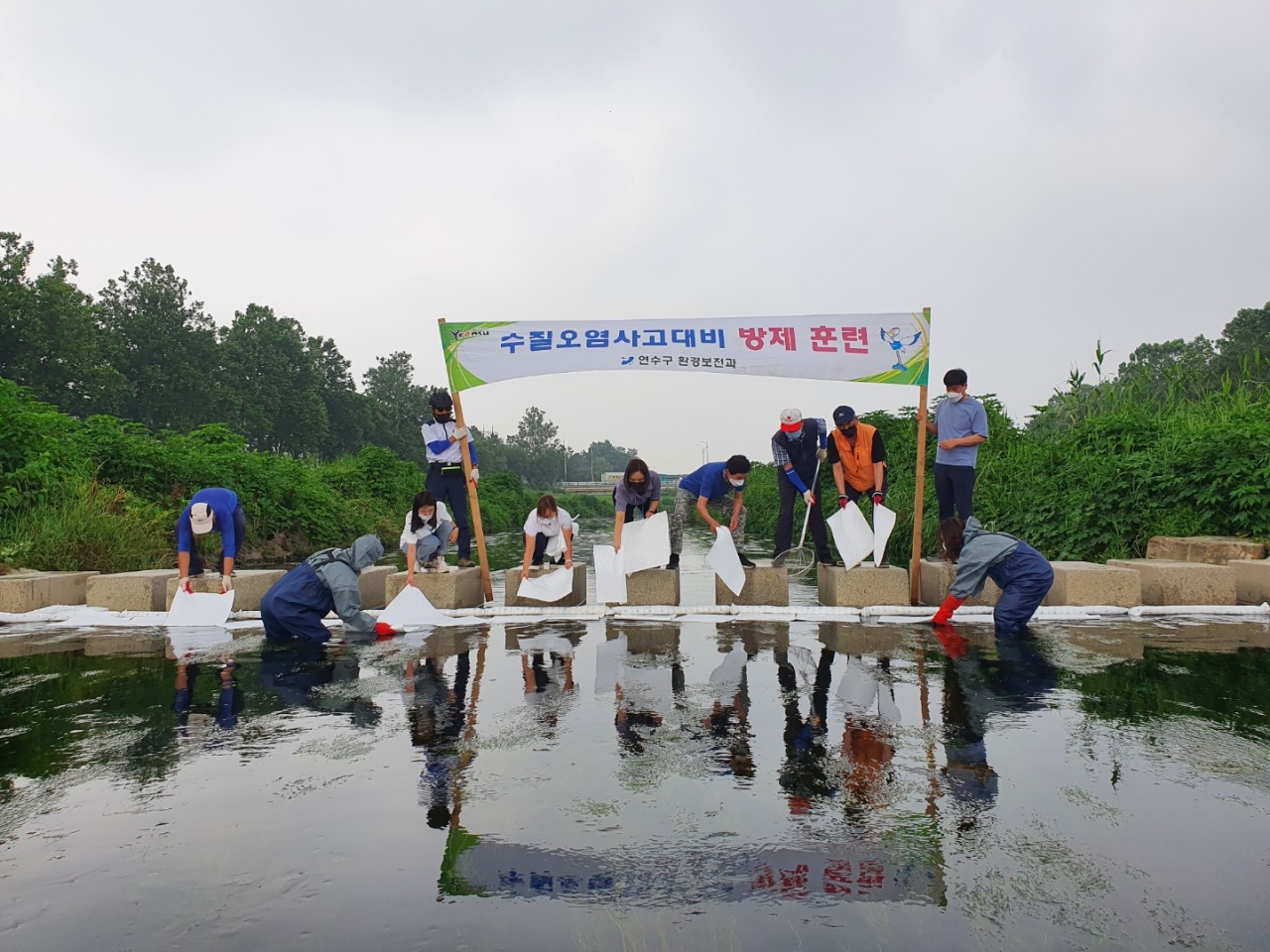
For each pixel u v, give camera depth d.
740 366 7.29
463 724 3.89
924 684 4.42
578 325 7.48
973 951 2.00
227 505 7.13
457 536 8.24
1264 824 2.69
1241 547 7.42
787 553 7.37
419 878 2.41
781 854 2.53
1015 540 5.93
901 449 14.56
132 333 48.25
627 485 7.11
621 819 2.79
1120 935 2.07
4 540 9.33
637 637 6.00
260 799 3.01
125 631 6.65
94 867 2.51
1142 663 4.83
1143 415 10.73
